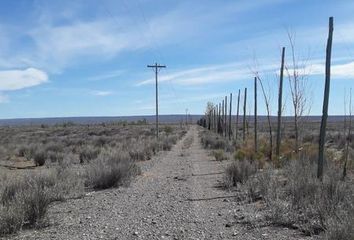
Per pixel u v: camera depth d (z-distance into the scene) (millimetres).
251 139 38969
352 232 8117
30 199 11500
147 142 45594
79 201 14773
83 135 77062
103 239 9695
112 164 20000
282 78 25875
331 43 15906
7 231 10258
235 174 17812
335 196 11133
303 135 41156
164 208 13156
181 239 9594
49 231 10539
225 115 61531
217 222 11125
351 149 31156
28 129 123938
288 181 14547
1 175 19484
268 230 10094
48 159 32438
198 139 68500
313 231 9570
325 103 15789
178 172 23641
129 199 15023
